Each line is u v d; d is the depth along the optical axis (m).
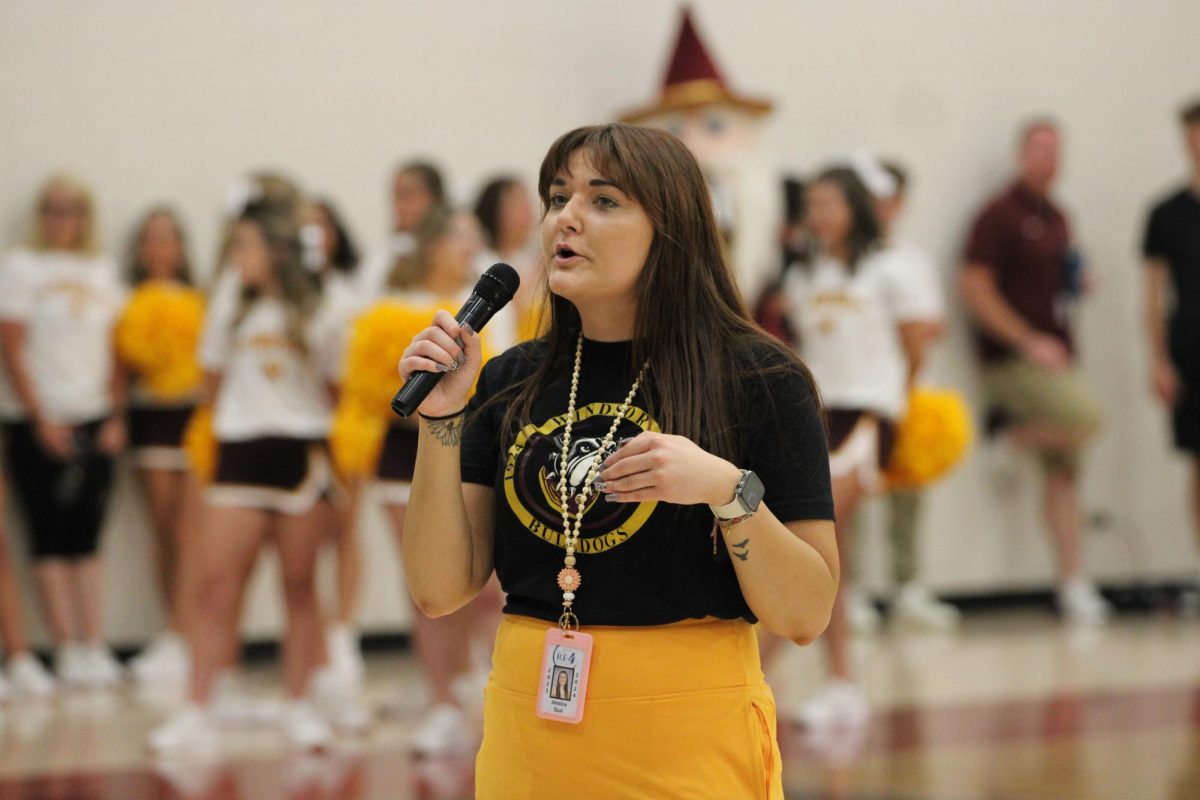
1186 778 8.95
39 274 13.39
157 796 8.75
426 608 4.30
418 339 4.09
